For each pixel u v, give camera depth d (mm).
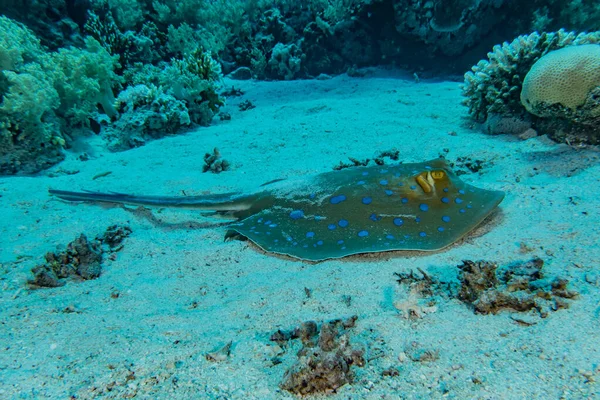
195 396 2395
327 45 18484
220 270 4273
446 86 14484
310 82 17844
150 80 12703
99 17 14953
